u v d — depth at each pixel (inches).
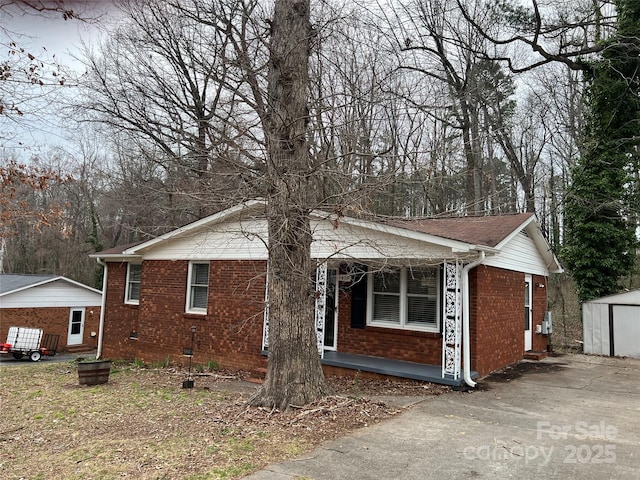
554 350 585.0
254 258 469.7
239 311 472.4
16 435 254.4
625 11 629.3
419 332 398.3
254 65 324.2
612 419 265.4
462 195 740.7
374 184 289.6
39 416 296.0
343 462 192.4
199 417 274.1
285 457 198.1
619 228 612.4
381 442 218.7
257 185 290.0
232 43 337.4
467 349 353.1
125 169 994.1
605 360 508.1
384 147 417.4
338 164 361.1
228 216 475.5
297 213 279.4
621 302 543.5
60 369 536.1
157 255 550.6
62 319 998.4
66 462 201.5
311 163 352.8
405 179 311.7
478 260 353.1
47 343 941.8
